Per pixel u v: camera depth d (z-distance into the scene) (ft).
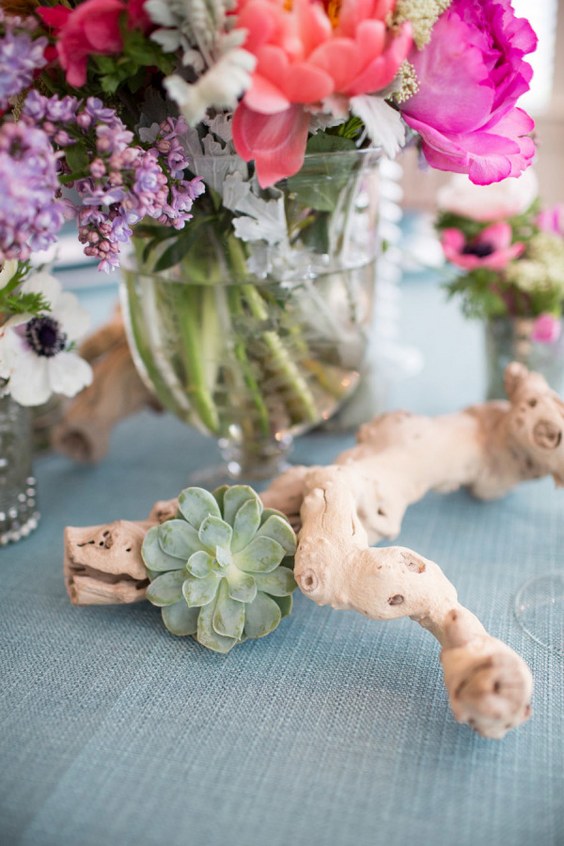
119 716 1.52
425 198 4.42
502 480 2.09
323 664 1.64
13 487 2.07
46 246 1.44
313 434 2.64
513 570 1.93
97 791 1.35
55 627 1.78
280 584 1.65
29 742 1.46
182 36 1.42
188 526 1.66
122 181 1.49
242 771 1.39
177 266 1.86
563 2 3.92
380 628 1.75
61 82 1.59
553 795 1.34
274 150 1.52
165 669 1.64
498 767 1.39
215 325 1.92
